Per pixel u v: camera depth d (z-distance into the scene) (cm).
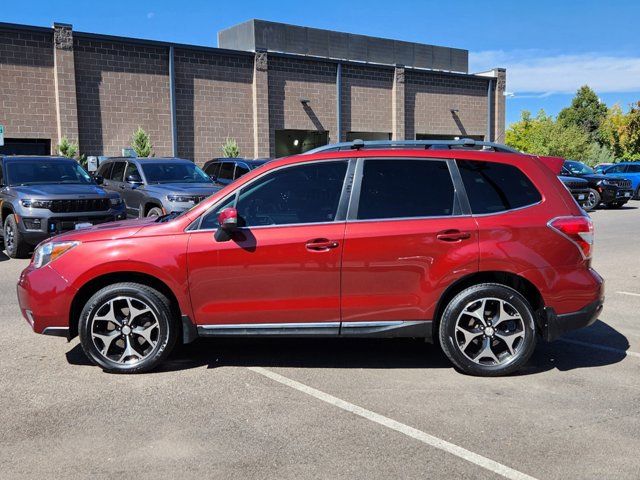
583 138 4872
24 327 620
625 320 650
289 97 2723
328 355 526
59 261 469
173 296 480
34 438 363
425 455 341
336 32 3278
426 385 451
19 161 1150
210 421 387
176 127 2422
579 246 466
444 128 3300
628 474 319
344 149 495
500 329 468
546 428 376
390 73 3048
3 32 2014
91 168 2155
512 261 455
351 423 384
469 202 468
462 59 3809
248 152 2630
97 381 460
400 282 460
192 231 466
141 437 364
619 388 445
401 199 469
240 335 468
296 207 470
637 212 2056
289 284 460
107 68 2245
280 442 357
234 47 3136
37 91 2100
